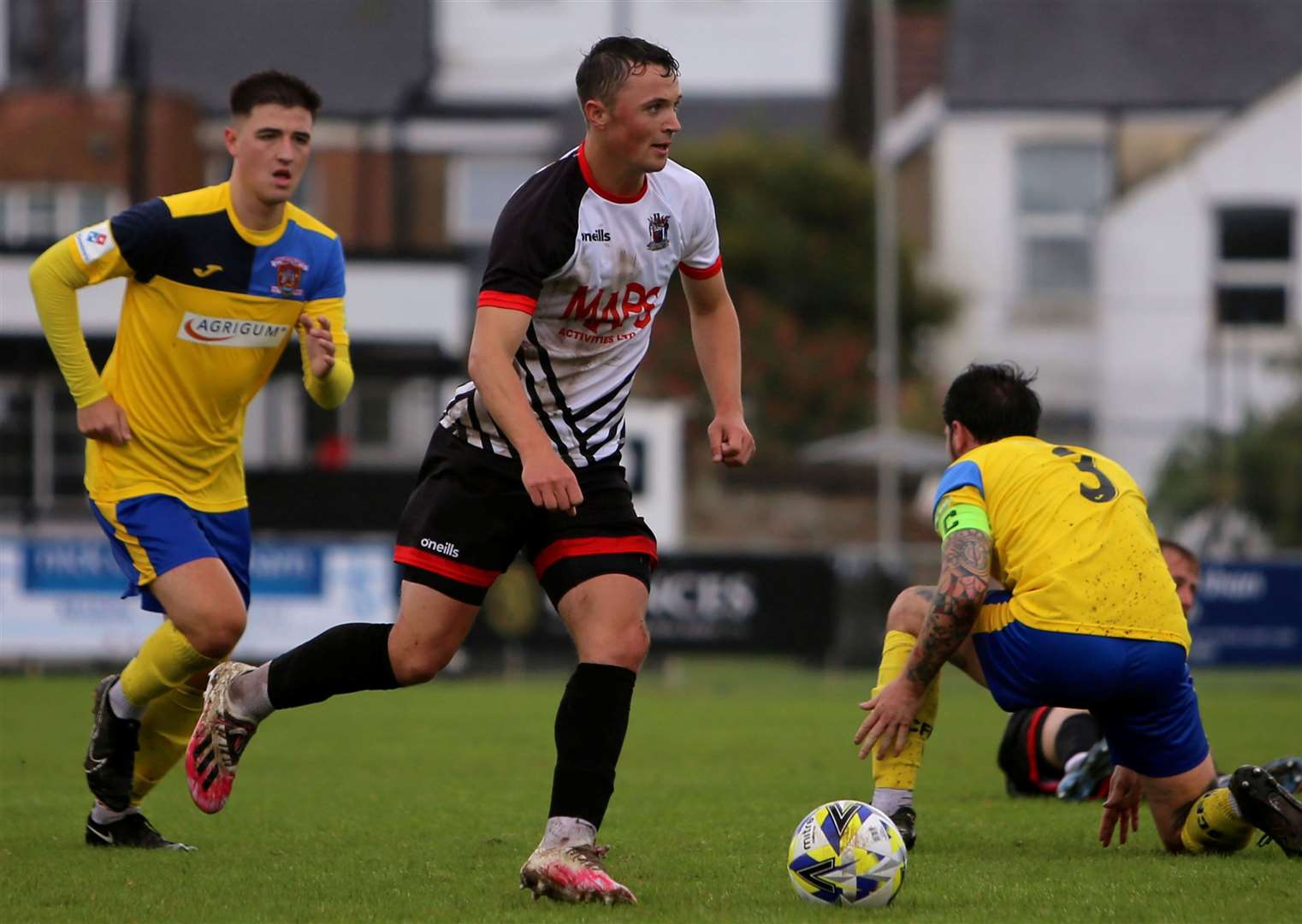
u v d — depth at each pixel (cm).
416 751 3494
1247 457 9450
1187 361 11238
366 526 6912
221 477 2050
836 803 1581
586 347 1647
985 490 1866
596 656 1608
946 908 1529
